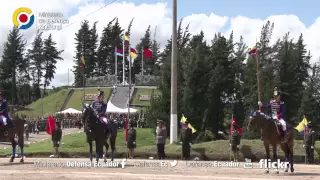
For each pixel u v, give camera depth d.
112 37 127.81
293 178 15.53
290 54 68.38
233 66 67.38
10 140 21.58
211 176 16.05
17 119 21.97
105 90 96.06
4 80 107.12
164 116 37.81
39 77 119.94
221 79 50.69
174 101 28.20
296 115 58.25
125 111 60.22
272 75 62.56
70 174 16.44
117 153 25.80
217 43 63.00
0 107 20.73
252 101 53.75
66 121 63.72
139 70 132.88
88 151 25.86
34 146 31.31
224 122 51.91
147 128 51.88
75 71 125.56
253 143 24.27
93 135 19.11
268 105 17.72
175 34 28.47
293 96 60.34
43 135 50.00
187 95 38.50
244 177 15.78
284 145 17.86
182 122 26.77
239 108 61.38
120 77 129.25
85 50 126.06
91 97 92.88
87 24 126.12
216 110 47.00
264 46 86.19
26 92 114.81
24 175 16.06
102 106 19.75
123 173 16.95
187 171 17.91
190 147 24.16
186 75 39.56
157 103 38.94
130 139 25.09
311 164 22.39
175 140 28.00
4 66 106.00
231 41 83.69
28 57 117.81
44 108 92.31
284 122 17.05
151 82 95.00
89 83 102.69
